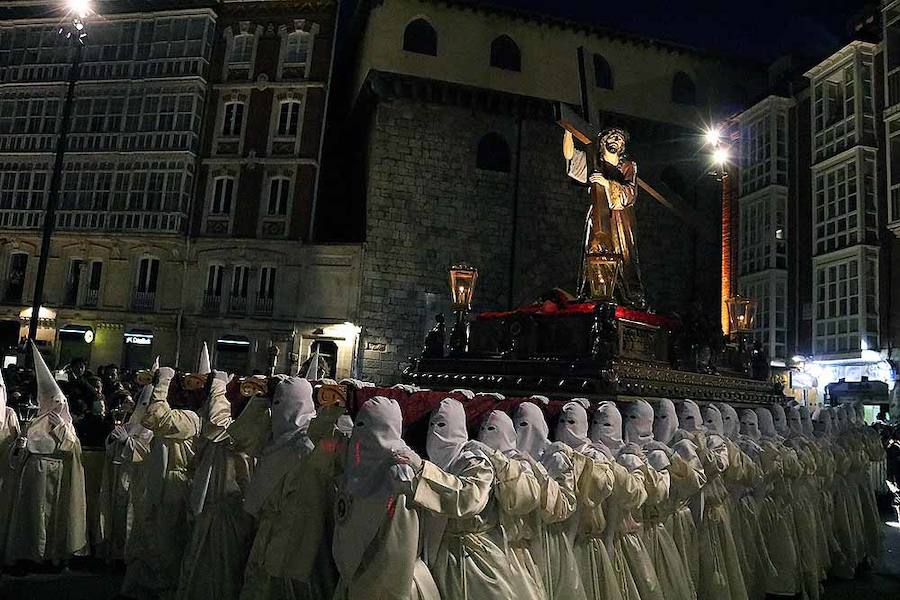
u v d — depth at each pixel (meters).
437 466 4.44
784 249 27.94
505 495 4.55
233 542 5.77
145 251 29.20
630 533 5.89
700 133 31.62
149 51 30.67
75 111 30.69
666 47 31.94
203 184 29.61
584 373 8.16
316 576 5.04
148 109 30.17
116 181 29.77
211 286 28.80
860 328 23.48
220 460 5.95
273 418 5.34
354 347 26.98
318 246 28.08
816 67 26.62
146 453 7.83
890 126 23.08
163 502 6.68
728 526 7.09
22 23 31.59
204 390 7.02
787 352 27.14
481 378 9.15
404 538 4.15
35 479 7.57
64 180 30.17
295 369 26.83
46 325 29.08
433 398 5.78
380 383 26.97
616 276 9.68
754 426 8.61
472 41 29.67
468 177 28.94
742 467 7.29
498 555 4.58
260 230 28.88
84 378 9.89
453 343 10.67
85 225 29.62
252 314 28.09
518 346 9.52
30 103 31.08
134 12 30.84
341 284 27.70
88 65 30.98
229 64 30.55
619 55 31.47
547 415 6.45
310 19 30.41
